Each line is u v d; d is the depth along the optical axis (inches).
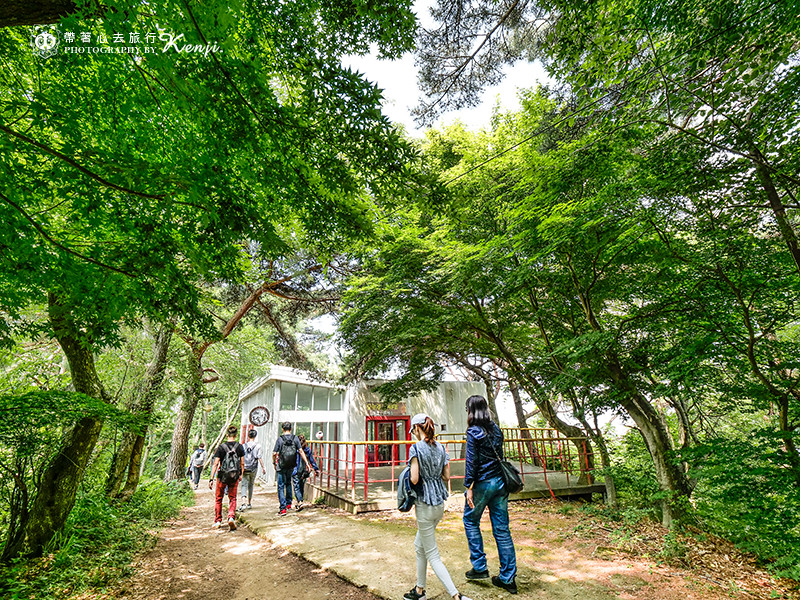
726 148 164.7
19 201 116.3
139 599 142.3
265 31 94.0
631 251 230.5
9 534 185.9
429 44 228.5
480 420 145.5
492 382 639.1
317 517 263.3
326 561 169.2
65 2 75.7
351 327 406.3
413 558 170.2
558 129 245.8
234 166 114.7
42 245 118.3
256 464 316.8
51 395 174.9
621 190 196.2
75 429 214.1
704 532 214.5
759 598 140.9
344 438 597.3
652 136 191.3
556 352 248.7
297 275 437.7
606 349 237.5
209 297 163.3
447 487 135.9
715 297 208.1
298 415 589.0
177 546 210.1
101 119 118.6
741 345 201.9
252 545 206.2
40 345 284.8
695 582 149.2
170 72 86.7
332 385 542.3
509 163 289.6
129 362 343.0
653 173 187.5
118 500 286.0
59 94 111.8
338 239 147.3
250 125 98.8
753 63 154.3
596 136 198.8
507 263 293.7
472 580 144.2
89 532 210.4
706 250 204.8
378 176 118.0
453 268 311.6
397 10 93.4
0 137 103.5
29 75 116.3
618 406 274.2
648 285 245.1
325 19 95.3
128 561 182.9
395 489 339.3
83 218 126.0
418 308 363.6
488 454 142.6
